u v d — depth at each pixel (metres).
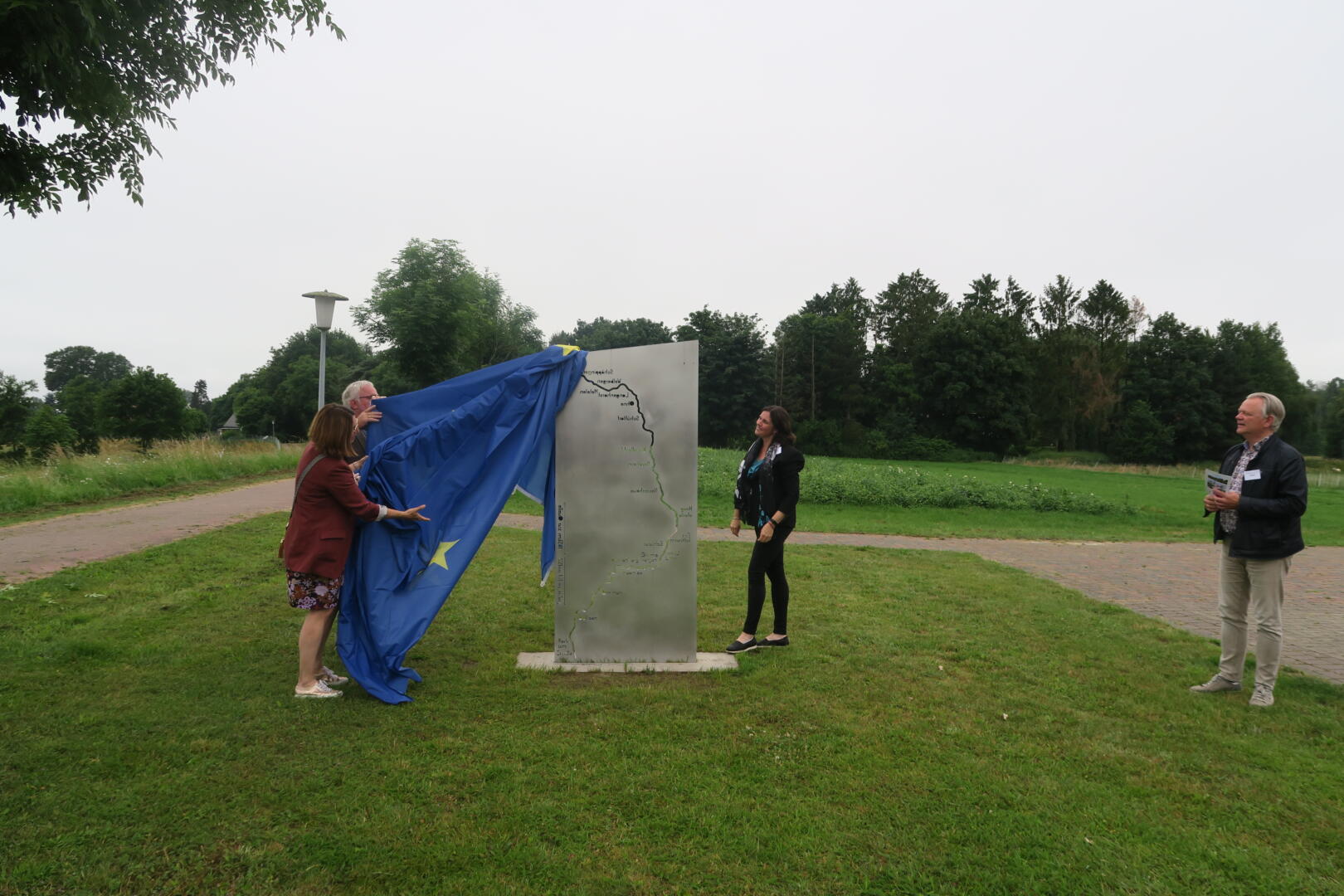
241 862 2.68
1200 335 68.44
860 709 4.32
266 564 8.02
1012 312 80.31
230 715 3.95
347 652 4.34
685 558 5.13
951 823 3.07
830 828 3.01
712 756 3.63
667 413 5.13
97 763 3.36
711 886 2.63
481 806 3.10
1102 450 71.62
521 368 5.09
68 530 10.02
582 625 5.10
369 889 2.56
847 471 21.50
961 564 9.70
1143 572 9.88
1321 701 4.70
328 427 4.13
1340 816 3.20
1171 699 4.61
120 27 5.53
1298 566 10.97
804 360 74.19
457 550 4.74
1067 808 3.21
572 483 5.12
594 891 2.58
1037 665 5.23
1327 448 72.25
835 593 7.49
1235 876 2.76
